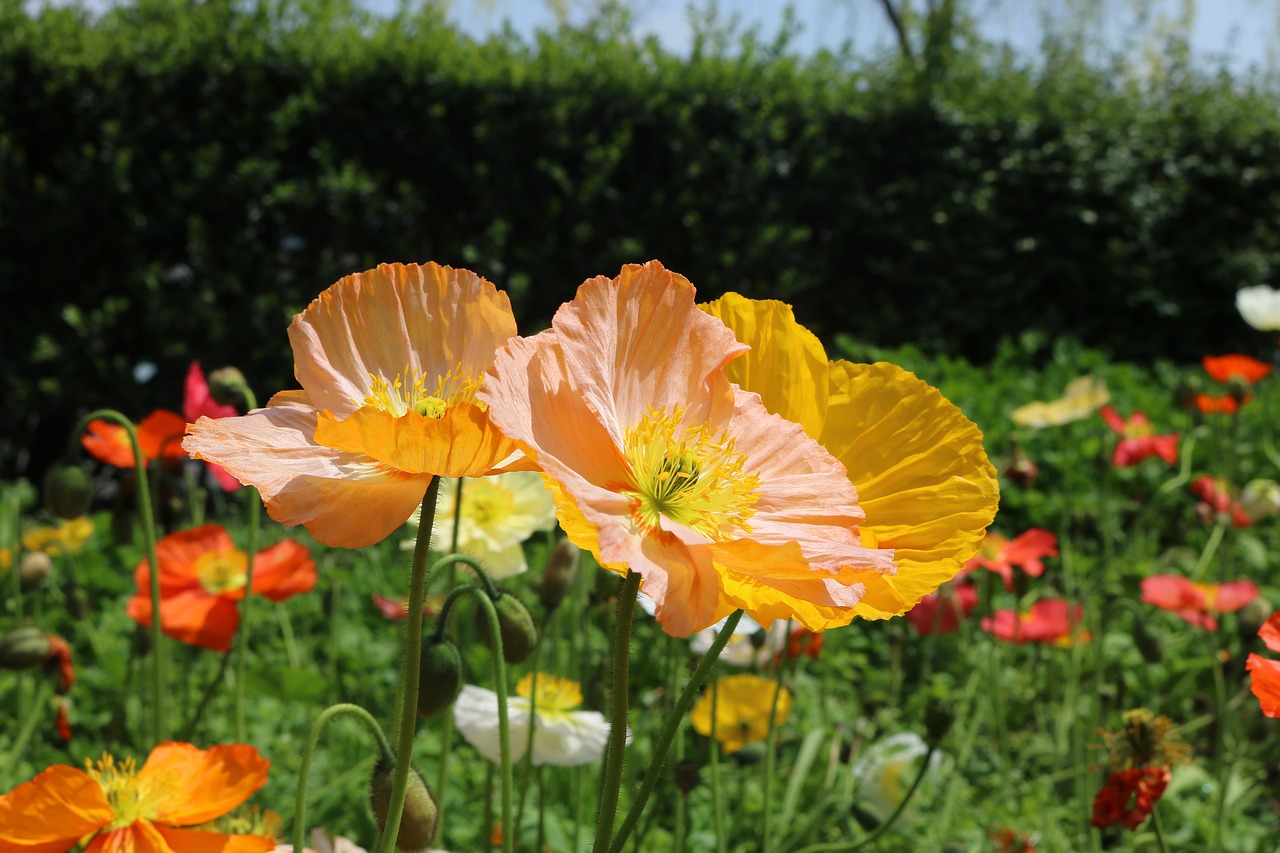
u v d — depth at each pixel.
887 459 1.17
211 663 3.69
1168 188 10.14
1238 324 10.07
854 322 9.55
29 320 7.87
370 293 1.08
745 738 2.75
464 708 2.09
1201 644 4.60
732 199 8.96
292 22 8.48
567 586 2.08
